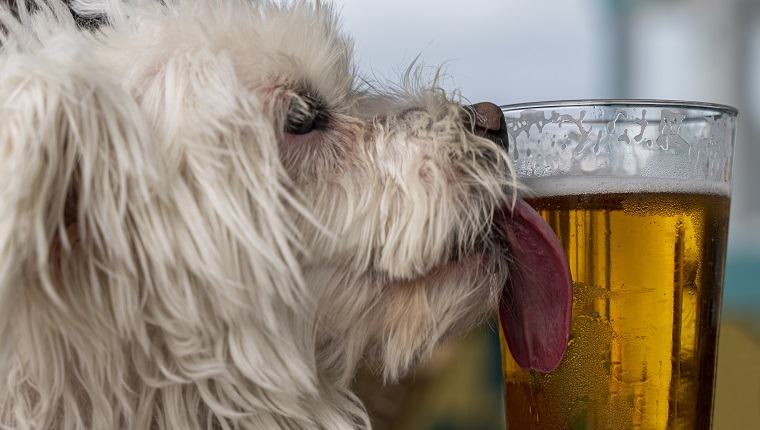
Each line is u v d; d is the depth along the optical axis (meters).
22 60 0.84
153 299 0.93
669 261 0.87
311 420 1.09
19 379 0.89
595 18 2.88
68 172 0.81
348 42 1.23
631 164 0.90
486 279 1.10
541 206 0.96
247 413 1.02
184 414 1.01
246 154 0.97
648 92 2.89
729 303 1.87
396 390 1.69
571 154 0.93
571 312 0.90
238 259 0.97
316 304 1.06
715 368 0.95
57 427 0.96
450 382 1.74
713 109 0.92
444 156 1.08
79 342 0.88
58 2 1.15
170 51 0.99
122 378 0.92
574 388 0.91
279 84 1.04
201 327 0.95
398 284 1.09
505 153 1.04
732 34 2.76
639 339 0.88
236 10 1.07
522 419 1.00
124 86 0.95
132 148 0.85
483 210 1.08
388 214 1.06
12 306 0.76
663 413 0.89
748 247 2.44
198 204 0.94
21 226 0.76
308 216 0.99
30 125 0.78
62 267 0.85
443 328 1.12
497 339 1.75
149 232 0.89
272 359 1.01
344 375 1.13
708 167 0.91
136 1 1.16
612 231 0.88
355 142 1.08
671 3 2.81
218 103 0.94
